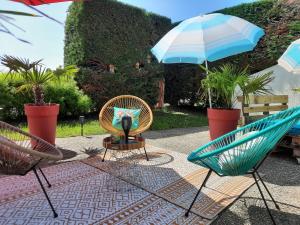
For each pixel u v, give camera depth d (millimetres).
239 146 1502
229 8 6582
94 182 2256
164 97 8461
